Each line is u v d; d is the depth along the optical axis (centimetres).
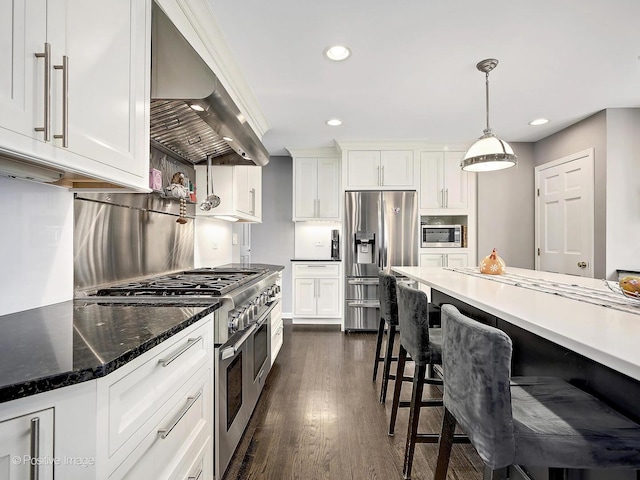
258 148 218
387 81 268
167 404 102
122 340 88
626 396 101
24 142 79
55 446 66
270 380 272
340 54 229
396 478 160
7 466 62
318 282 442
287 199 496
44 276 130
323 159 459
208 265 299
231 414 164
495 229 437
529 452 82
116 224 176
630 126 324
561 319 100
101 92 104
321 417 215
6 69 75
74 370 67
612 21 193
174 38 143
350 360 318
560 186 389
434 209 436
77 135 94
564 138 383
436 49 222
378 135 404
